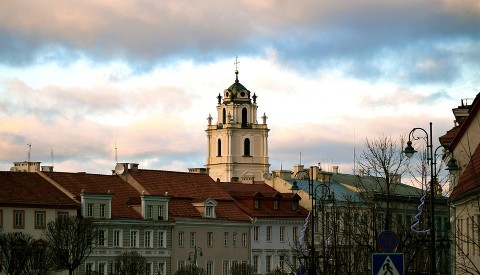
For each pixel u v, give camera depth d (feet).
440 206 418.72
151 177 568.00
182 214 561.84
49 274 476.13
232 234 581.12
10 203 484.74
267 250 597.93
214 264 570.46
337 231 375.04
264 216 597.11
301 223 613.93
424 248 314.35
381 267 163.22
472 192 239.50
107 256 519.19
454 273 304.91
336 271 308.19
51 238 478.18
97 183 540.11
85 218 495.00
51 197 504.02
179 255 553.64
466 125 317.83
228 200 592.19
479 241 230.89
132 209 541.34
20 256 455.22
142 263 508.53
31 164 580.30
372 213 323.78
